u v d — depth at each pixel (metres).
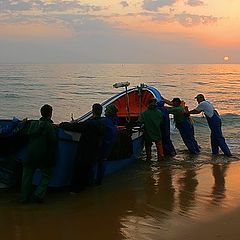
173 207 7.41
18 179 8.79
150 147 11.61
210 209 7.27
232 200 7.84
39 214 7.07
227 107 37.12
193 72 154.50
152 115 11.41
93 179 8.95
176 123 12.77
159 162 11.50
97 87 63.34
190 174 10.10
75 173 8.33
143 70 177.50
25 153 8.20
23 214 7.07
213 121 12.33
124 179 9.59
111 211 7.23
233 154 12.77
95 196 8.20
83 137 8.23
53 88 59.75
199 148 13.60
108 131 8.63
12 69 170.75
